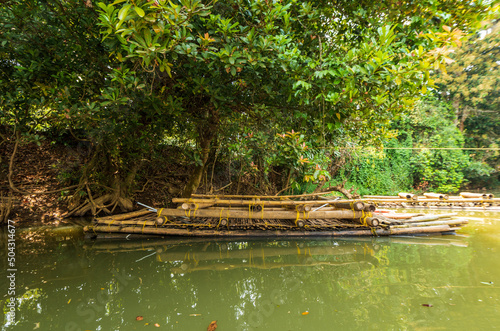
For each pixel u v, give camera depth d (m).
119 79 2.91
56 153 7.25
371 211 5.14
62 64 3.90
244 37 2.84
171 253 4.11
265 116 4.42
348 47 3.79
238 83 3.84
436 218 5.42
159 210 5.01
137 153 6.28
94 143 6.09
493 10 2.54
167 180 8.12
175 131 6.46
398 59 2.97
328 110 3.01
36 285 2.96
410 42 3.15
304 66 3.00
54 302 2.59
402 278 3.14
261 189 8.14
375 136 5.91
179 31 2.19
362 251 4.19
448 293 2.73
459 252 4.03
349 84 2.53
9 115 4.33
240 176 7.86
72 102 3.87
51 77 3.99
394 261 3.72
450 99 12.39
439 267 3.45
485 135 11.90
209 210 5.04
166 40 2.04
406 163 10.51
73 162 7.12
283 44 2.86
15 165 6.62
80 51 3.75
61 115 4.07
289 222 5.27
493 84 11.48
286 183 8.16
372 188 9.91
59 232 5.14
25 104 4.22
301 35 3.69
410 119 10.80
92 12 3.13
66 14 3.35
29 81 3.86
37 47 3.74
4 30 3.43
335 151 7.62
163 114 4.94
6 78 3.98
